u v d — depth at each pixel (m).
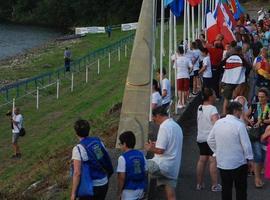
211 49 20.59
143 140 13.27
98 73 45.34
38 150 25.38
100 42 72.62
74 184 9.64
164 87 17.11
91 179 9.72
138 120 13.43
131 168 9.84
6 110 34.34
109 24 106.12
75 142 23.83
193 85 21.16
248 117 12.98
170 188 10.80
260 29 30.62
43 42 85.88
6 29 107.56
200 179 12.90
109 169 10.00
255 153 12.80
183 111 18.53
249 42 22.64
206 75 20.31
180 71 19.11
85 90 39.03
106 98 34.88
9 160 24.94
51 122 30.83
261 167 13.16
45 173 18.28
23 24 117.50
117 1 106.44
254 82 18.16
